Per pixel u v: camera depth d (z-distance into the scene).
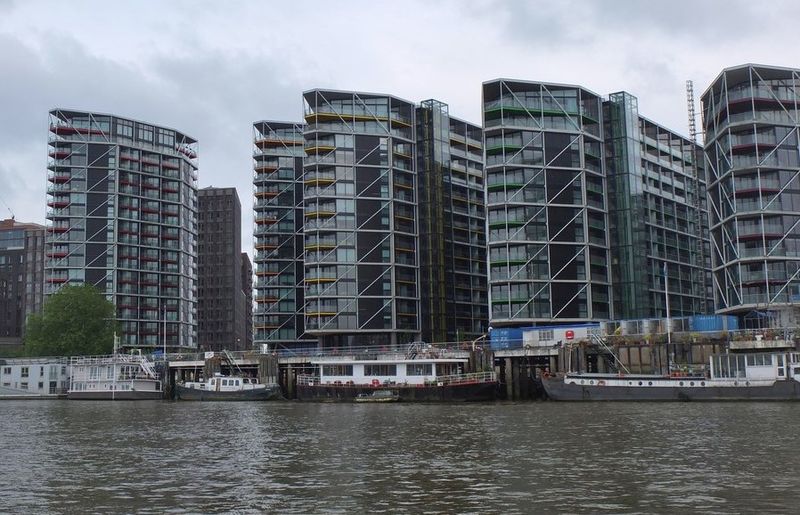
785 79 129.38
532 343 113.69
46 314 177.88
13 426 74.56
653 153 181.00
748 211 125.69
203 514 31.56
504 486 35.91
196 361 140.25
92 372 141.00
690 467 40.03
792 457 42.84
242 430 66.62
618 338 104.00
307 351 149.88
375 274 167.75
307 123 172.25
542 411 79.88
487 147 151.62
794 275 123.81
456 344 135.00
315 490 36.09
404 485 36.78
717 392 88.44
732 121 128.75
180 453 50.75
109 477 40.81
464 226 190.00
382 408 93.31
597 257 153.75
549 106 153.50
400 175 175.12
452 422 69.12
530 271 147.00
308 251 169.38
